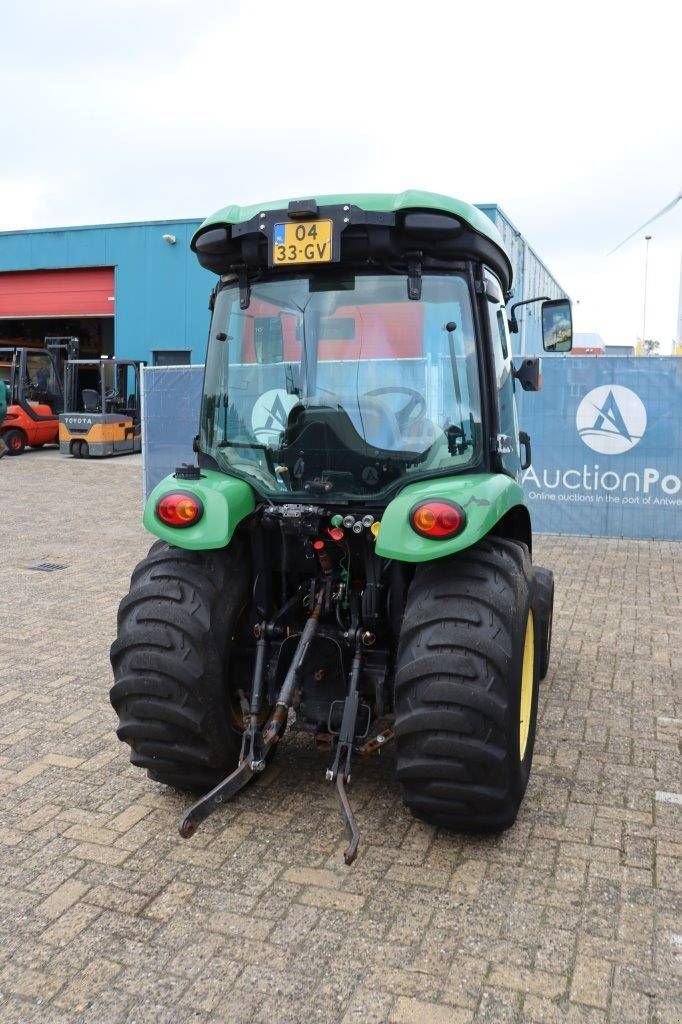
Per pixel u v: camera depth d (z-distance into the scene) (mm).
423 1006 2549
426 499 3221
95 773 4086
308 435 3646
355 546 3654
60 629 6535
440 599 3266
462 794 3195
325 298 3613
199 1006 2561
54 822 3623
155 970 2715
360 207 3348
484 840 3457
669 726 4672
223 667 3482
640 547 9695
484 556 3395
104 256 23453
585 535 10305
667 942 2828
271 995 2602
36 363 21547
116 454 20312
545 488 10328
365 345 3596
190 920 2959
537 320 20656
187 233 22625
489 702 3090
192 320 22891
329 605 3625
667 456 9945
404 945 2818
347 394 3609
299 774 4023
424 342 3545
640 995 2584
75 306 24312
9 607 7184
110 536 10547
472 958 2754
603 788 3932
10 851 3396
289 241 3412
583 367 9992
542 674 5254
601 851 3379
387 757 4203
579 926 2912
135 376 21219
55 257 23922
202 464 3889
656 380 9844
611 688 5250
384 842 3436
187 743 3473
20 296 24828
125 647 3439
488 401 3562
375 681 3562
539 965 2719
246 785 3896
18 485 15398
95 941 2852
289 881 3180
